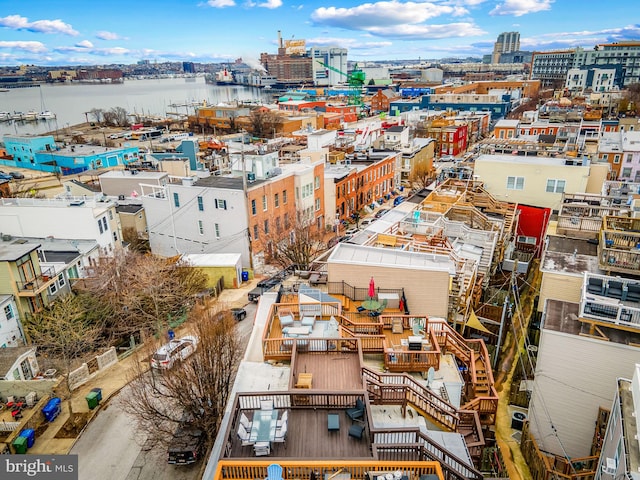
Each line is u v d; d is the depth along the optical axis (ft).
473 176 155.12
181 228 153.58
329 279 78.89
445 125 360.48
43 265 115.03
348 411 47.65
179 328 105.81
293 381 52.85
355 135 295.48
